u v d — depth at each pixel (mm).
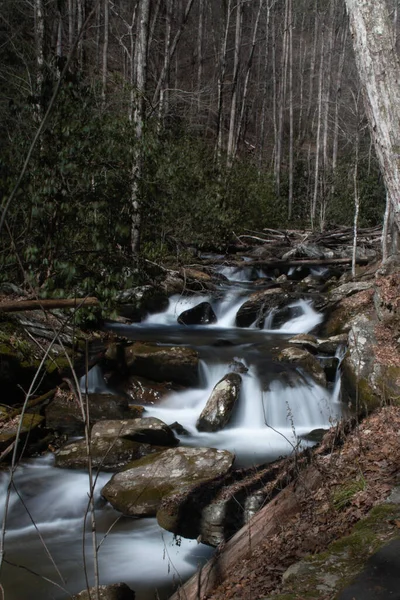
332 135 39344
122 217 10039
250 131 47375
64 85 9406
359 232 22000
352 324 10273
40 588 4941
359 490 4680
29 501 6430
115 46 30359
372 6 4656
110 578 5086
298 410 9281
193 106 26250
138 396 9445
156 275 13688
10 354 8281
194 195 16125
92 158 9625
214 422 8648
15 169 8945
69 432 7984
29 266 8625
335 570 3559
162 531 5797
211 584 4160
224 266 18109
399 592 3215
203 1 40219
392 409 6648
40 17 13352
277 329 13078
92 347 9484
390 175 4684
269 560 4070
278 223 25609
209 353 10477
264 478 5691
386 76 4629
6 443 7062
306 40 47531
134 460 7316
